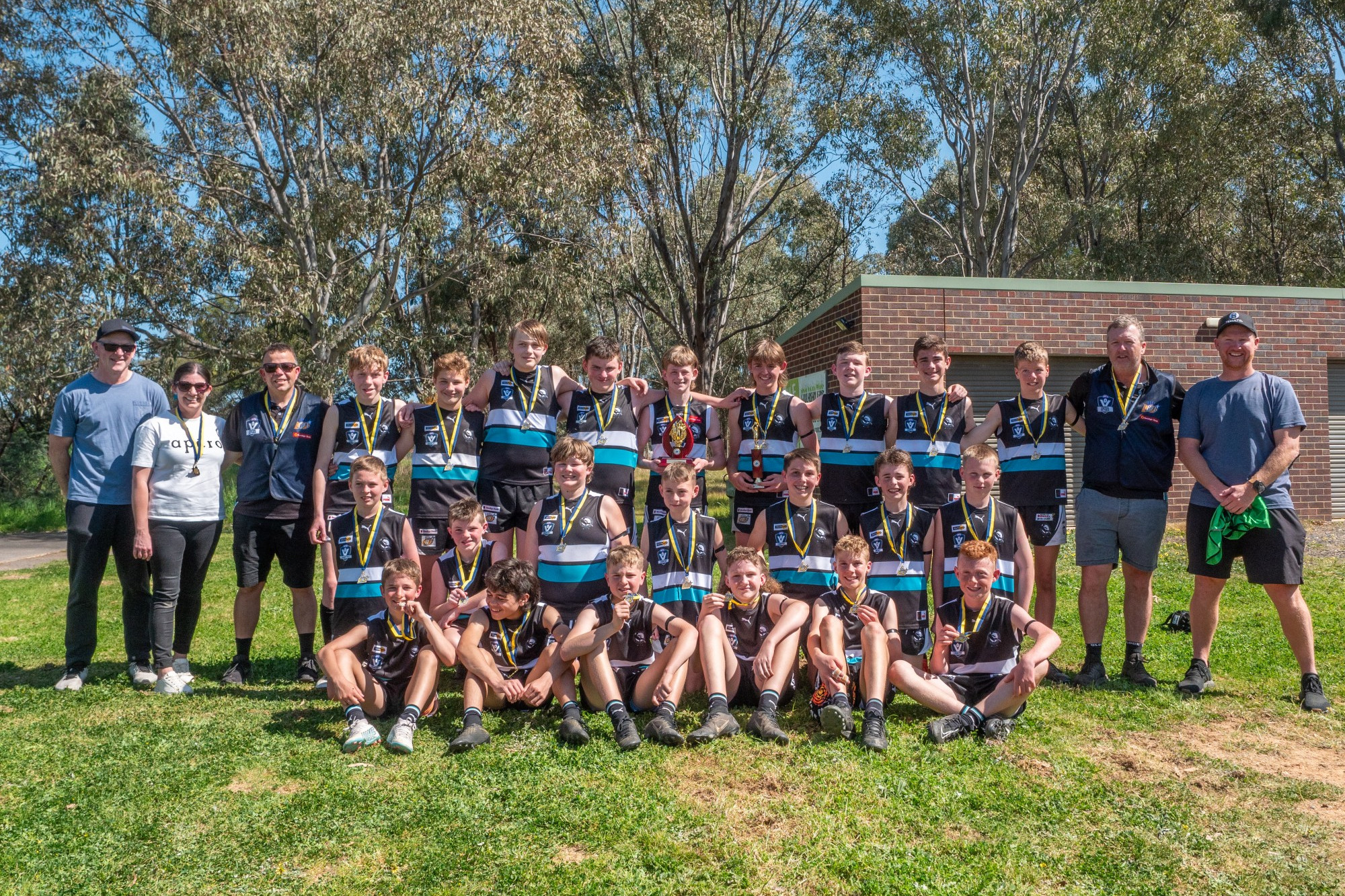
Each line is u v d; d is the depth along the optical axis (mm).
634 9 23953
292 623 8031
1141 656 5660
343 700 4699
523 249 22969
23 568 14203
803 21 25484
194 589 5875
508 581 4859
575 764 4262
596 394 6238
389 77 18891
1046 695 5328
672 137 25141
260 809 3846
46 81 20109
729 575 5074
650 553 5340
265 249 18688
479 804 3832
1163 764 4324
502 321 28203
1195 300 13328
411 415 6125
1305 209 29281
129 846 3539
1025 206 30734
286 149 20500
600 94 24391
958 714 4652
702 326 26688
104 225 18422
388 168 21062
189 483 5797
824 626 4902
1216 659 6059
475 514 5293
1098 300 13141
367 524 5344
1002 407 6238
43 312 18719
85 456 5805
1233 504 5188
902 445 6254
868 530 5492
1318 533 12180
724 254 26906
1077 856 3406
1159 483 5664
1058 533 6039
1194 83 24938
